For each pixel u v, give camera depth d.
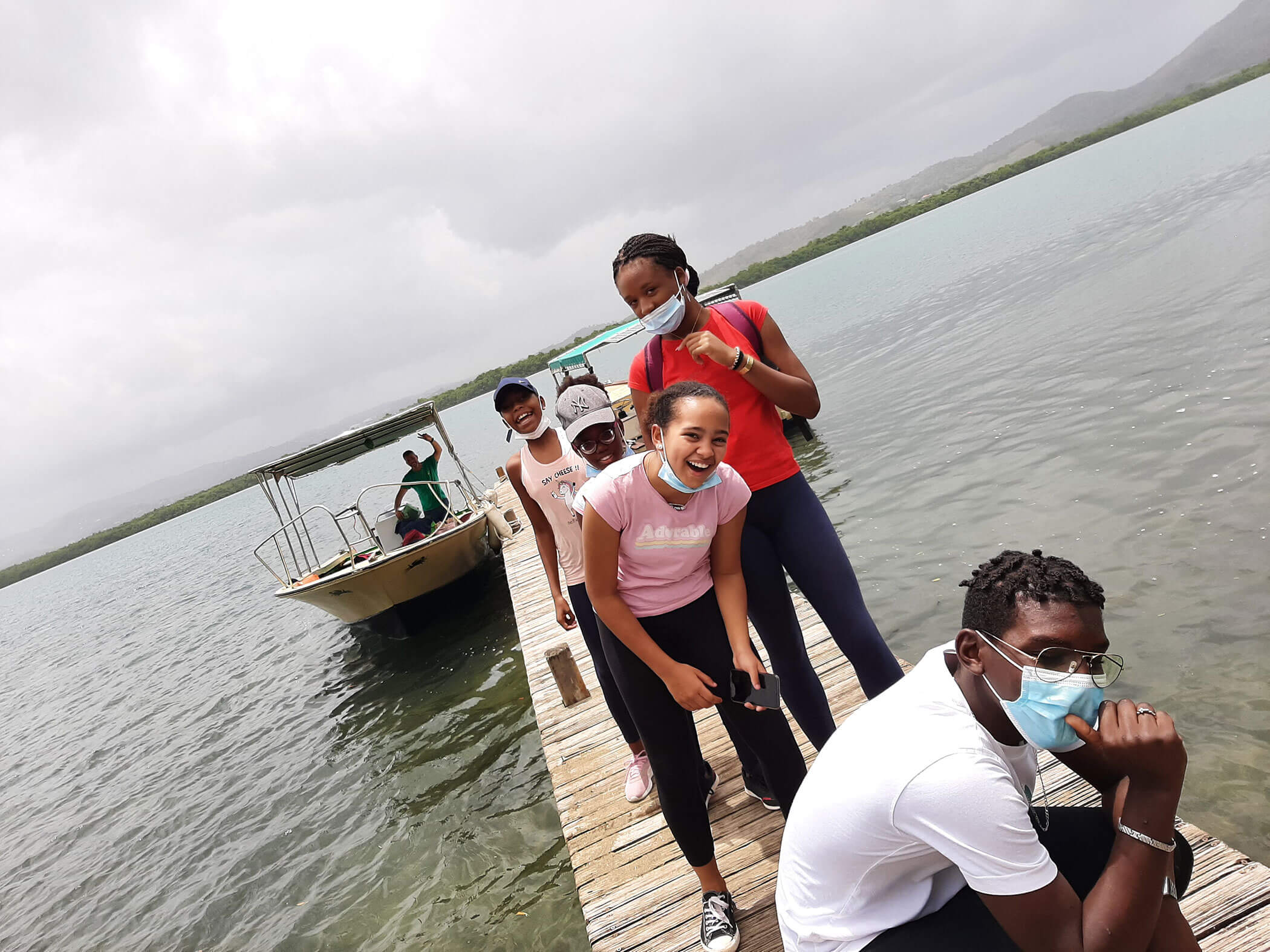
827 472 10.29
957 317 18.66
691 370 2.48
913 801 1.26
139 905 5.94
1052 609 1.22
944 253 42.38
